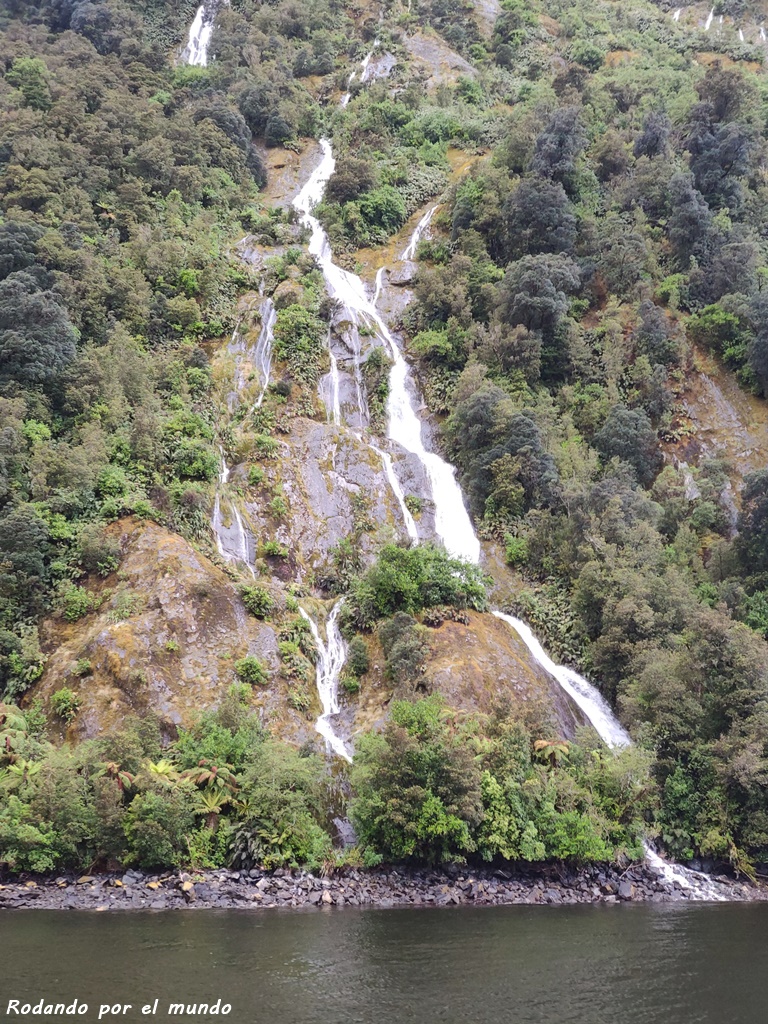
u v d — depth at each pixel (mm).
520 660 36281
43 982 16266
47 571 34469
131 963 17641
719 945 21297
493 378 50156
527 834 27859
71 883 24703
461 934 21516
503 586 42000
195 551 36094
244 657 33219
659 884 29234
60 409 40906
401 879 26875
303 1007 15789
